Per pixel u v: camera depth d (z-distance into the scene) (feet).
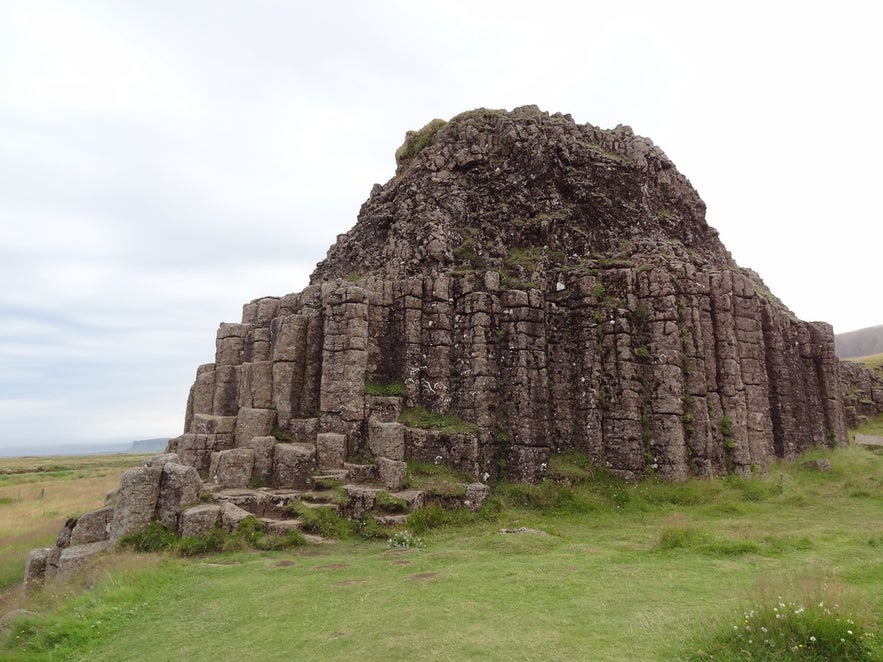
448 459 73.10
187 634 33.24
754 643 24.27
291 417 77.36
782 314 102.37
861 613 25.39
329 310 77.92
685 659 24.34
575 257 91.30
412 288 82.94
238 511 56.08
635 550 49.29
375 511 60.59
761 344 89.25
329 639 30.32
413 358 80.89
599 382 79.36
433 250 88.58
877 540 46.68
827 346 105.19
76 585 46.70
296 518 58.13
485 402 77.20
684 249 99.19
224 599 38.91
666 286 80.64
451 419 77.51
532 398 77.56
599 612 31.83
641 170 104.58
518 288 82.89
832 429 101.14
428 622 31.68
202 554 51.72
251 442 71.31
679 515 64.64
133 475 56.54
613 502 71.00
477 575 41.14
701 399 78.84
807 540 47.09
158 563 47.73
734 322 87.10
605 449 77.10
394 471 66.13
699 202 112.68
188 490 57.16
